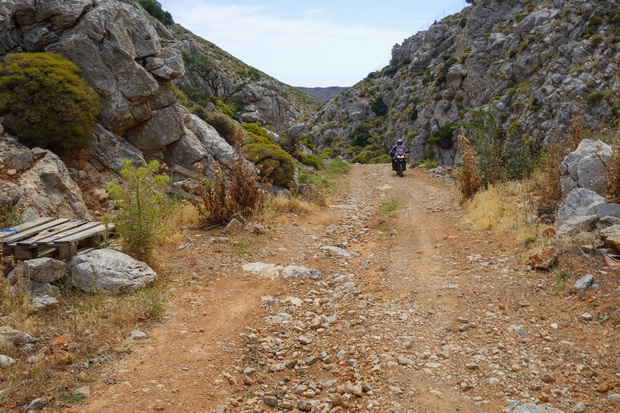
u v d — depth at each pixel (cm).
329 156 5594
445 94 4603
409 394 390
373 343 478
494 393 384
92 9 1088
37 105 910
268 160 1358
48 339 459
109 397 377
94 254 605
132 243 666
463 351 452
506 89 4041
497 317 517
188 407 372
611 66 3052
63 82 945
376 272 714
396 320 531
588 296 529
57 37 1054
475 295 584
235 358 455
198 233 884
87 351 445
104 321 502
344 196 1551
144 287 595
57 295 545
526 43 4072
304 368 440
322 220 1102
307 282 679
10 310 500
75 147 967
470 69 4453
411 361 438
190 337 491
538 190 1038
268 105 4434
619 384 379
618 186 736
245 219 970
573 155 867
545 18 4128
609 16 3569
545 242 697
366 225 1056
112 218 717
